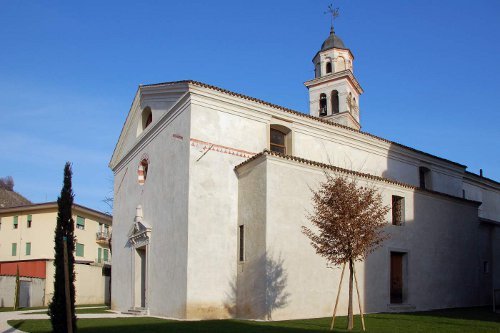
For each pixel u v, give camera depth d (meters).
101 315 21.12
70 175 12.93
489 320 16.80
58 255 12.34
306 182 19.42
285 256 18.17
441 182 30.52
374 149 26.38
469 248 26.44
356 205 14.41
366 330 13.53
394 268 22.36
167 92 22.83
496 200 37.59
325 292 19.05
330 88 34.22
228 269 19.28
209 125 20.09
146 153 24.16
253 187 19.12
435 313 20.47
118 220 27.47
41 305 35.56
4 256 43.91
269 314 17.27
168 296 19.73
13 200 56.91
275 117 22.25
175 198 20.17
